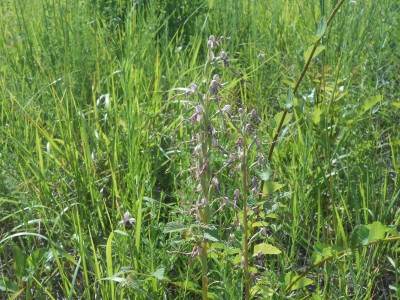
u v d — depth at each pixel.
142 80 4.82
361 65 5.05
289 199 3.68
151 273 2.68
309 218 3.63
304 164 3.50
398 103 3.93
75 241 3.24
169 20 6.14
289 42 5.78
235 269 2.93
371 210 3.62
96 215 3.54
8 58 5.32
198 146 2.49
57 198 3.70
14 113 4.43
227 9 6.00
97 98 4.79
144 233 3.26
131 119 3.81
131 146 3.66
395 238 2.63
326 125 3.71
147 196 3.44
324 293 2.89
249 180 2.73
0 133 4.33
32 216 3.32
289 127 4.29
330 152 3.97
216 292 2.96
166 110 4.42
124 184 3.59
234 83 4.30
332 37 5.30
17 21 6.00
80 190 3.58
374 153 4.17
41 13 5.98
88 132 3.90
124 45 5.53
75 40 5.23
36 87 4.90
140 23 5.23
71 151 3.84
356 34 5.43
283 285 2.76
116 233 3.11
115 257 3.12
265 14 6.32
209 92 2.50
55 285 3.23
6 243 3.36
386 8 5.71
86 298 3.11
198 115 2.48
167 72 4.90
